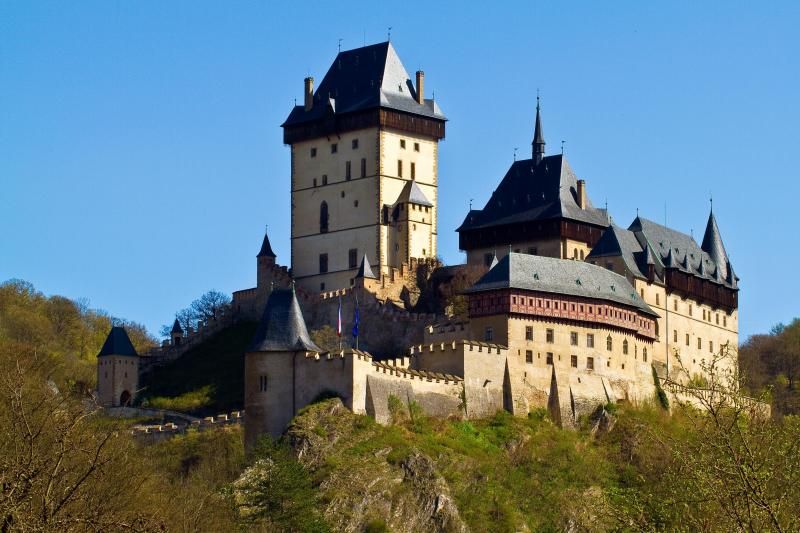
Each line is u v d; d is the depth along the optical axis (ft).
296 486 435.53
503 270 555.69
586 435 545.03
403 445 481.87
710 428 232.73
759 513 214.90
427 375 515.50
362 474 464.24
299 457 467.93
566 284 563.89
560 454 517.96
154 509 304.91
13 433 226.79
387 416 495.00
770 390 239.91
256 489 432.66
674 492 233.96
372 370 495.82
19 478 192.54
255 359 501.97
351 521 450.71
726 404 236.02
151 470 394.93
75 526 192.44
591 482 508.53
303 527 424.87
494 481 493.77
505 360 539.70
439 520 467.11
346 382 487.61
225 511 411.75
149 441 535.19
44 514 188.24
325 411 481.87
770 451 225.56
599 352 565.12
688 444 232.53
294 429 475.31
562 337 555.69
